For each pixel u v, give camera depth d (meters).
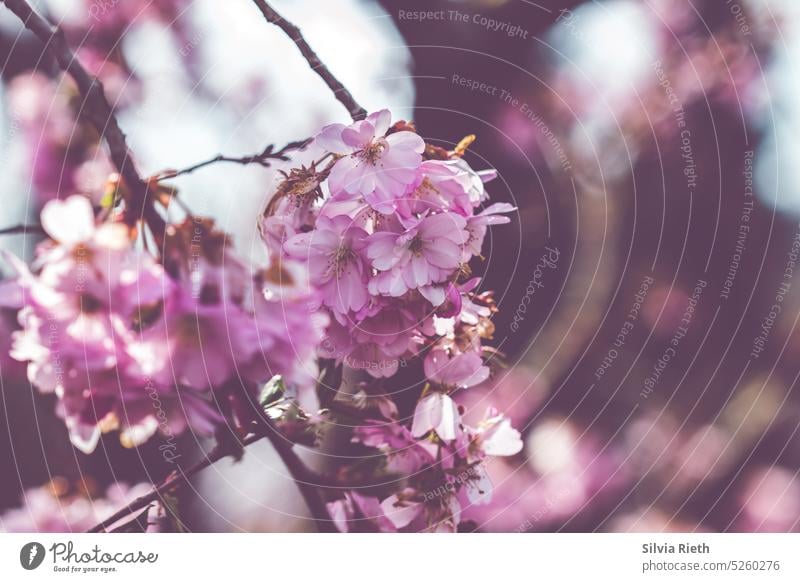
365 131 0.76
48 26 0.79
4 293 0.76
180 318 0.76
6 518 0.86
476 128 0.92
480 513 0.89
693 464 0.97
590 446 0.96
